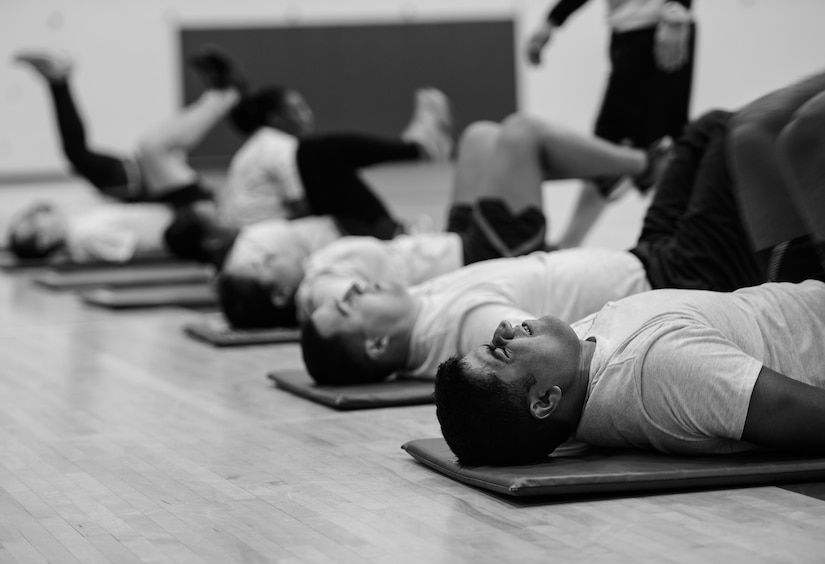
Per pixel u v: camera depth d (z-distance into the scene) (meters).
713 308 2.58
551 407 2.49
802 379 2.59
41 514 2.48
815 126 2.49
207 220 6.81
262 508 2.44
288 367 4.36
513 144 4.01
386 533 2.22
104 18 13.09
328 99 13.12
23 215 10.69
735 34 12.50
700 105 12.62
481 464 2.57
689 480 2.41
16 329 5.95
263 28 13.08
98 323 6.08
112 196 9.82
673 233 3.49
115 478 2.77
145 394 3.91
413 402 3.45
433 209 11.65
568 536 2.16
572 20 13.02
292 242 5.23
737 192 3.09
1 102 13.02
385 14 13.11
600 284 3.33
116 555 2.16
